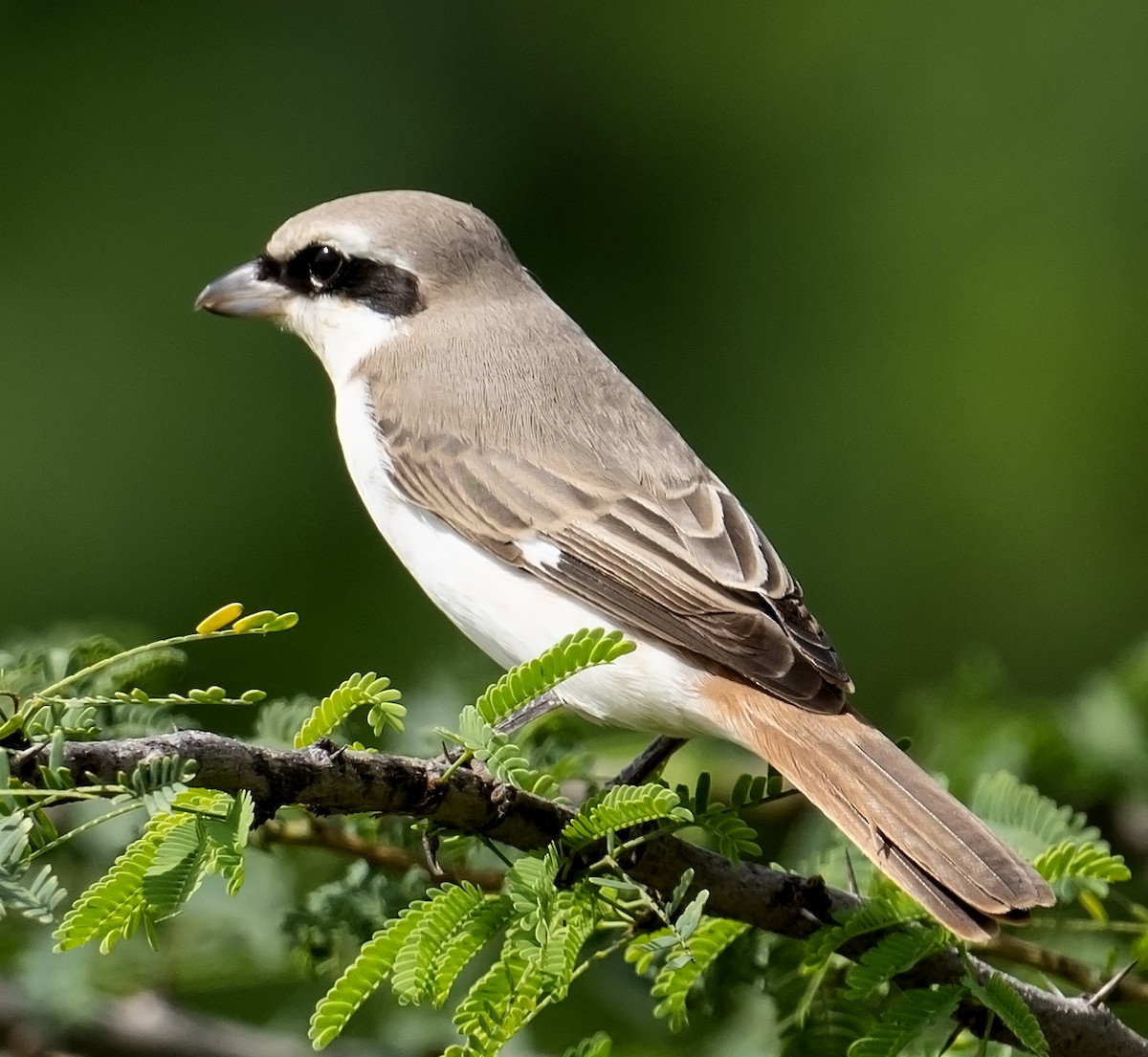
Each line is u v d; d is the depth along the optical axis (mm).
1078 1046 5914
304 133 13133
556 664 5469
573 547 7555
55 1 13055
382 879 6789
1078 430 12484
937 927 5871
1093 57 12875
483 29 13586
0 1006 7867
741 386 13023
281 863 7816
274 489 12508
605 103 13562
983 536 12609
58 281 12633
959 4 13211
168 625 12289
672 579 7309
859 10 13328
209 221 12836
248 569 12359
